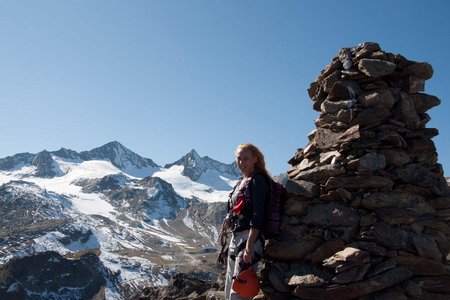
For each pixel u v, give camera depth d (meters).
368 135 3.69
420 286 3.31
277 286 3.50
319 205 3.63
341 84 3.90
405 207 3.53
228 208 3.53
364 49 3.91
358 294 3.16
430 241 3.42
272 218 3.46
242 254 3.20
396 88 3.87
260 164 3.47
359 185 3.55
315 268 3.41
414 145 3.71
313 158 4.02
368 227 3.45
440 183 3.76
